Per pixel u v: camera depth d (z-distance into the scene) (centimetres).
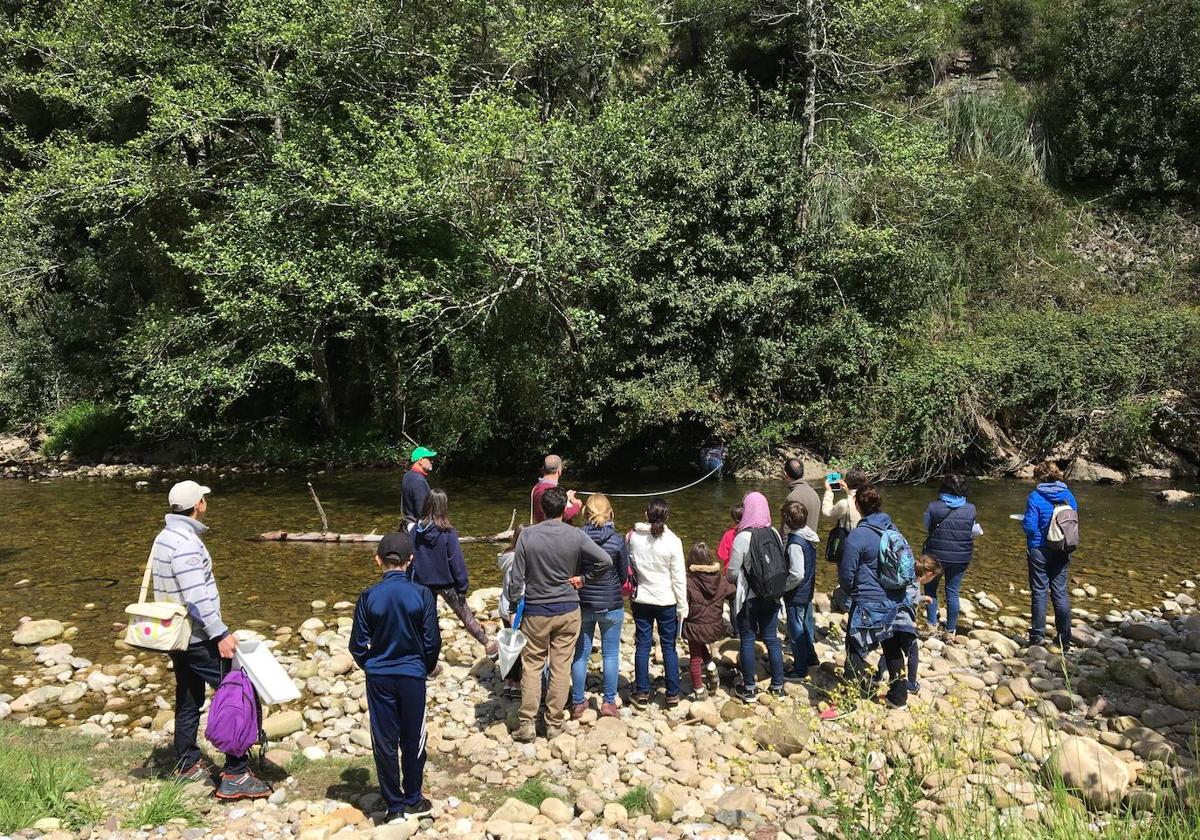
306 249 1513
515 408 1758
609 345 1658
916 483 1606
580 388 1695
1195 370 1609
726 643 748
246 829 438
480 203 1490
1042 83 2456
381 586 459
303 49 1584
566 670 577
